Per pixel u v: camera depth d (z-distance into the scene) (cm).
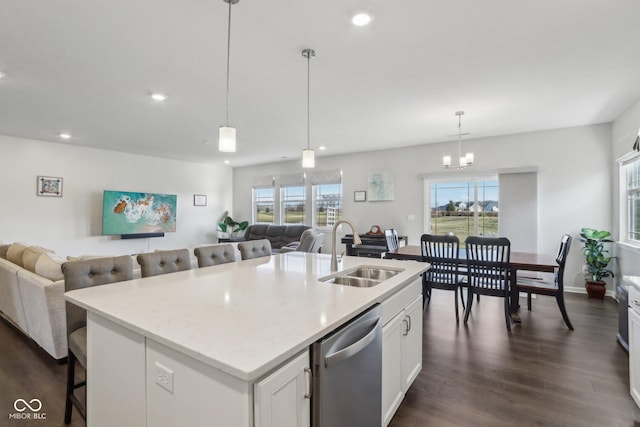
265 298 154
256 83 308
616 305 403
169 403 111
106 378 138
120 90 324
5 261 337
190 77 295
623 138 395
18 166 523
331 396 119
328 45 239
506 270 323
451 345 287
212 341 105
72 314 191
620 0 188
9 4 190
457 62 266
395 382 183
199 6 194
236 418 92
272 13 201
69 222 578
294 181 755
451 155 559
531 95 341
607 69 279
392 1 189
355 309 138
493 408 197
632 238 405
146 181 688
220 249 291
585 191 459
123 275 214
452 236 356
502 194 509
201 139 539
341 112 395
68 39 230
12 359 264
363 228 653
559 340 296
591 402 203
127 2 190
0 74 286
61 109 381
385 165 627
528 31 221
